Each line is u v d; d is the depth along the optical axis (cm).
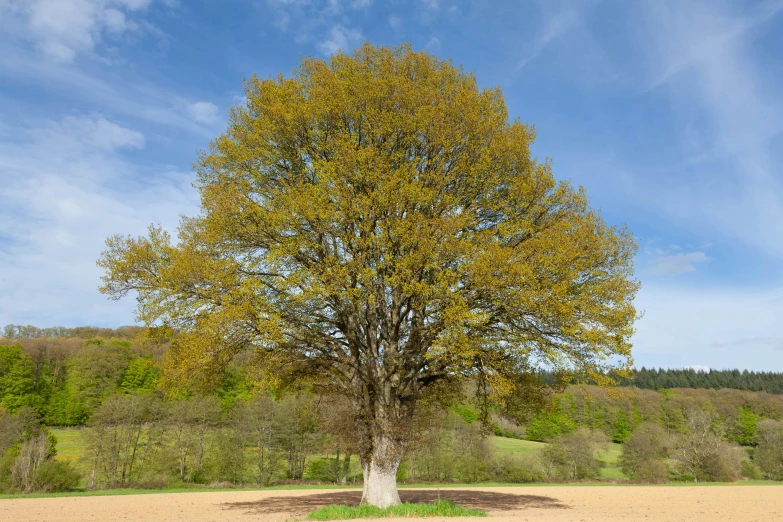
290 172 2105
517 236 2019
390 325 2061
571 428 8638
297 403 5391
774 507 2997
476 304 1872
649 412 9200
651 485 5444
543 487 4762
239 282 1944
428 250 1712
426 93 2048
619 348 1838
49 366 7475
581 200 2148
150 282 1973
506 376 2070
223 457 5191
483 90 2266
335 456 5603
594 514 2405
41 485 4106
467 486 4856
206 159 2125
